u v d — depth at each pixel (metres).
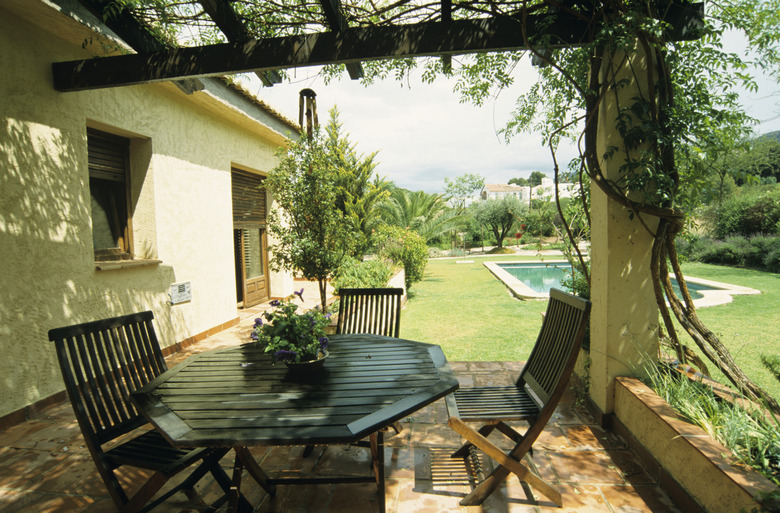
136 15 3.20
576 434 2.92
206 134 6.19
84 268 3.99
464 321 7.00
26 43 3.42
